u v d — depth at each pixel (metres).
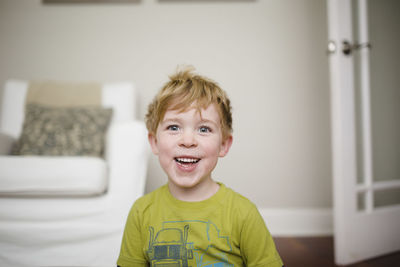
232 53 1.80
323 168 1.75
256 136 1.77
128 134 1.08
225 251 0.58
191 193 0.62
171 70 1.79
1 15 1.79
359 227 1.22
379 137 1.38
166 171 0.60
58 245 0.94
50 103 1.49
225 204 0.61
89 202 0.97
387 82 1.41
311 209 1.73
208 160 0.59
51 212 0.95
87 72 1.78
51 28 1.79
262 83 1.79
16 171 0.94
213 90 0.65
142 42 1.80
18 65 1.77
